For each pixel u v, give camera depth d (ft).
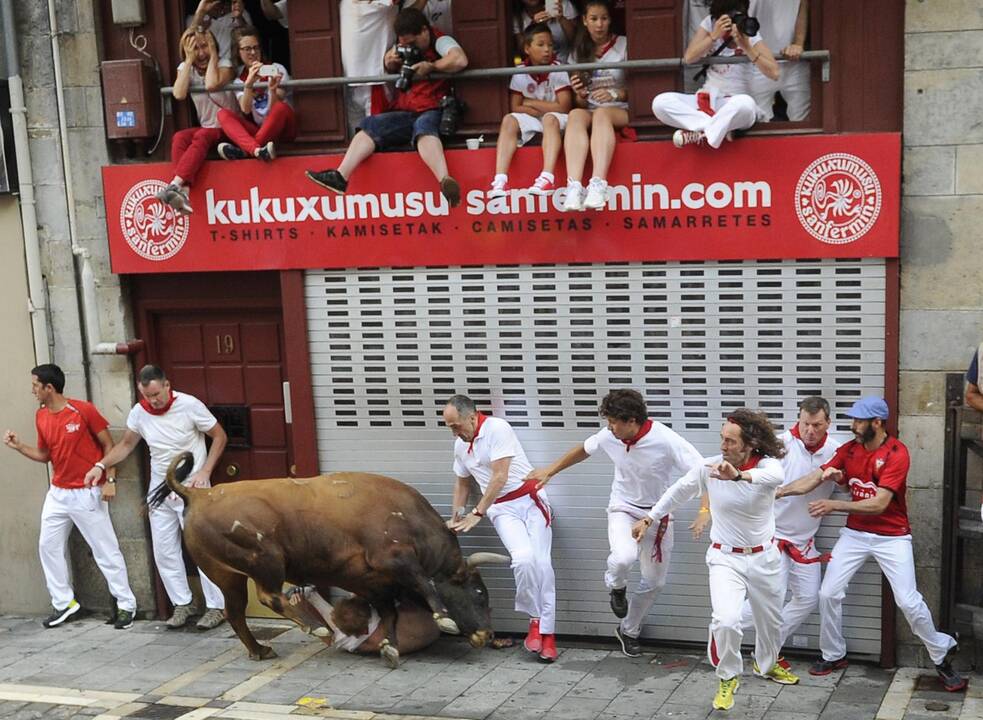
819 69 30.01
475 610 31.94
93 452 36.11
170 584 36.17
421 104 32.55
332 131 33.63
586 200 30.30
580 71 31.94
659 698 29.12
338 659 32.83
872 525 29.53
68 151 35.53
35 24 35.42
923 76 28.89
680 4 30.73
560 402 32.76
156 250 35.01
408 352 33.76
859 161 29.40
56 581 36.88
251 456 36.50
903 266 29.73
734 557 26.89
